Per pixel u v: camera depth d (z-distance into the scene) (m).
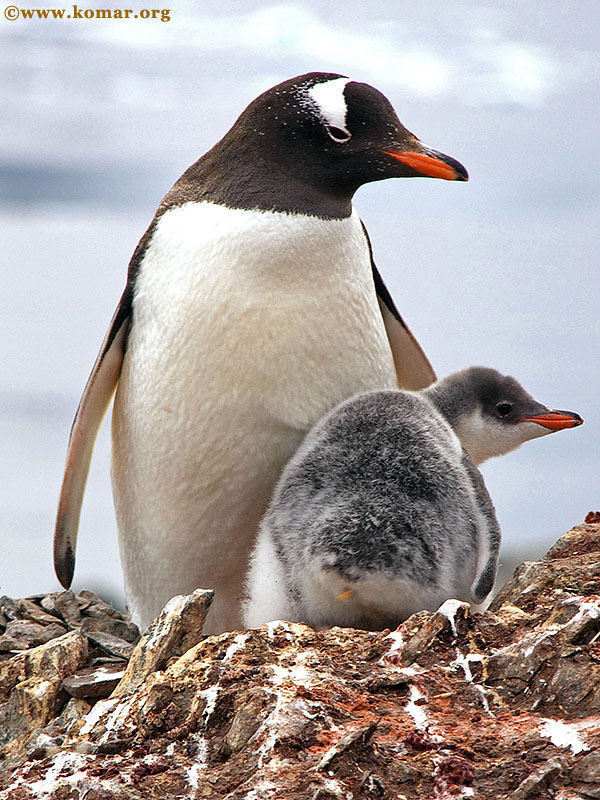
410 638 9.09
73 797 7.89
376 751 7.77
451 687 8.58
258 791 7.55
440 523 9.62
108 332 11.93
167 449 11.51
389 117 11.27
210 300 11.09
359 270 11.43
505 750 7.78
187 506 11.59
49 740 8.83
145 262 11.75
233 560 11.75
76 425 12.05
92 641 11.22
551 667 8.47
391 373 12.02
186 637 9.60
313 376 11.16
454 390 11.31
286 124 11.22
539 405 11.35
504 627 9.17
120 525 12.52
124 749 8.43
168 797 7.74
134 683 9.46
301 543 9.83
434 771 7.63
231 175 11.42
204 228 11.27
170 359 11.33
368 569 9.48
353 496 9.70
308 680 8.68
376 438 9.92
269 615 10.14
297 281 11.03
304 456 10.19
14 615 12.37
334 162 11.14
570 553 10.95
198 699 8.57
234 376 11.09
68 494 12.22
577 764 7.48
